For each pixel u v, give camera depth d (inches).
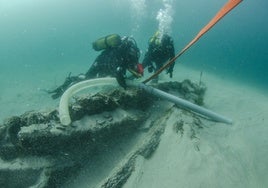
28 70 506.3
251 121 207.8
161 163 136.2
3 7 1320.1
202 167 125.6
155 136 152.5
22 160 142.8
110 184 127.6
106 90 188.4
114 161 151.3
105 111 161.3
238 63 854.5
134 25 1318.9
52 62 602.2
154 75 182.1
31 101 296.5
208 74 490.9
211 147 141.7
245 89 399.9
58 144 141.3
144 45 762.2
